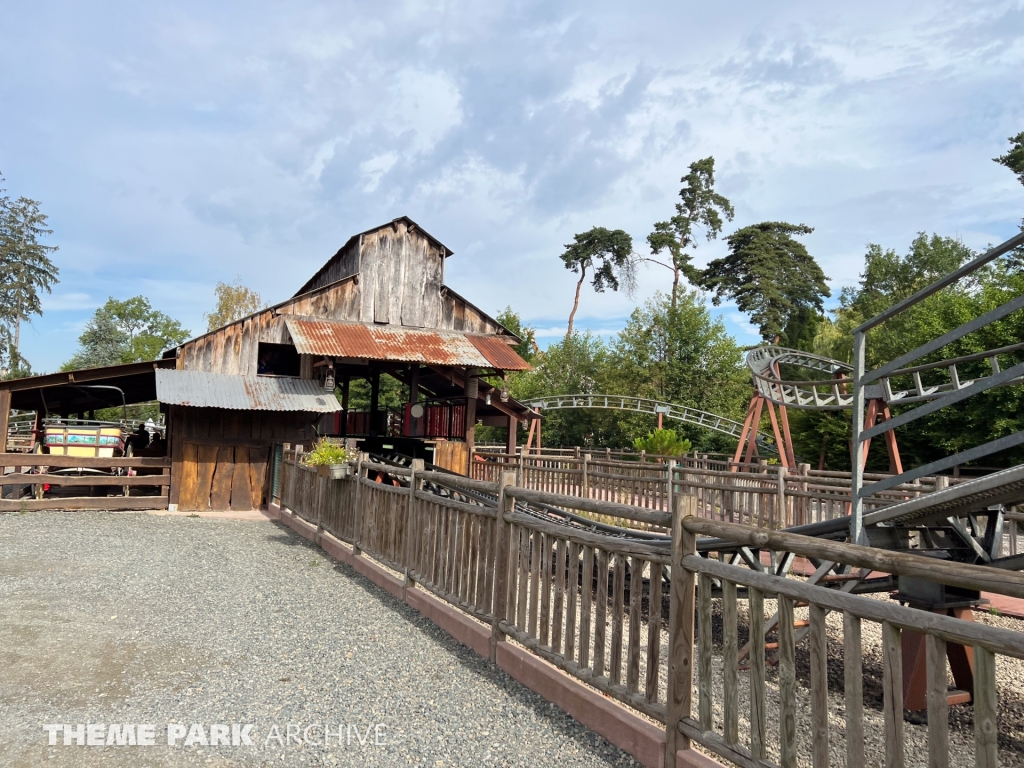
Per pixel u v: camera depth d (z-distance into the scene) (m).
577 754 3.98
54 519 12.84
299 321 18.31
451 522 6.55
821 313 52.97
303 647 5.79
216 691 4.81
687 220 53.03
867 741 4.68
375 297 19.48
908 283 44.66
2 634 5.86
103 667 5.20
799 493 9.69
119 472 16.11
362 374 24.62
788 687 3.09
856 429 5.44
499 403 20.50
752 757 3.24
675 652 3.71
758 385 19.66
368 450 18.23
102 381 17.50
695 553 3.76
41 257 55.75
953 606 5.12
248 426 15.98
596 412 44.16
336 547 9.71
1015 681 5.81
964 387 4.67
